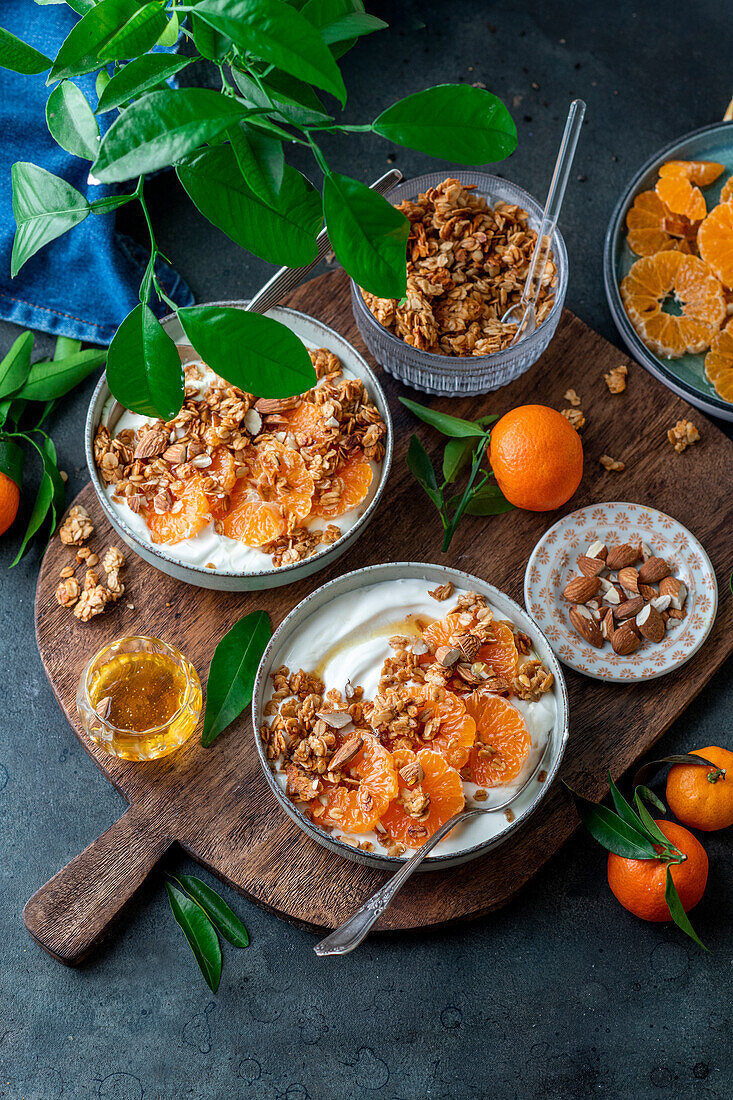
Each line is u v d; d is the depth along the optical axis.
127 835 0.90
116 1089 0.91
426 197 0.97
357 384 0.94
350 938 0.82
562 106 1.10
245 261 1.06
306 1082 0.91
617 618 0.94
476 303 0.95
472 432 0.92
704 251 1.02
